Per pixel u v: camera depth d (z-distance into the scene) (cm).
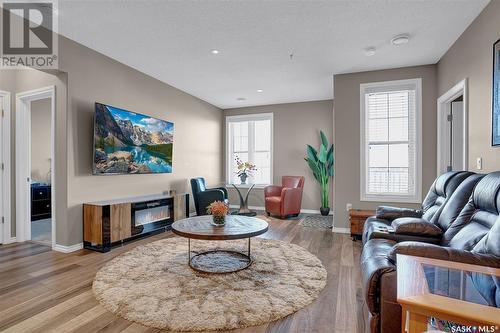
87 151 345
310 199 626
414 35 310
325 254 325
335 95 441
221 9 259
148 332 172
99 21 282
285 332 174
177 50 352
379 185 424
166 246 351
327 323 184
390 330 150
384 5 253
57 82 328
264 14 268
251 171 680
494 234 148
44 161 600
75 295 219
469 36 286
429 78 396
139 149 411
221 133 689
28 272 265
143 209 387
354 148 431
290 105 641
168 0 245
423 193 398
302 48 345
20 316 189
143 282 241
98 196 360
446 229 218
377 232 235
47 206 551
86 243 338
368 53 354
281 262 294
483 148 256
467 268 126
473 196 198
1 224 356
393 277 150
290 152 642
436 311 91
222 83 490
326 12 264
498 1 230
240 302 207
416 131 400
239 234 252
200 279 248
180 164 525
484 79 254
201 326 178
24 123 372
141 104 429
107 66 370
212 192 497
